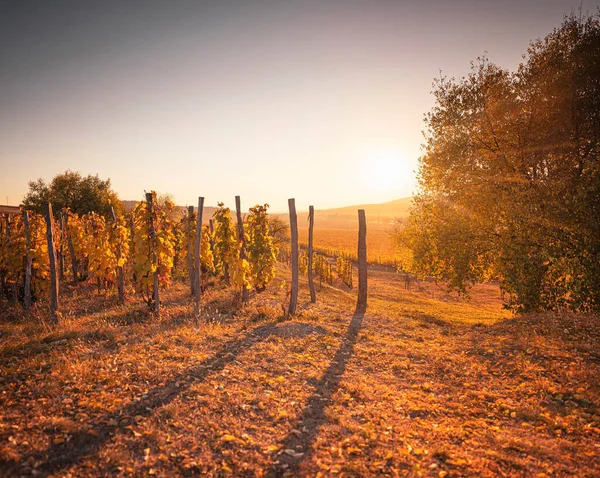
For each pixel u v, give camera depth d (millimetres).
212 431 5363
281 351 9383
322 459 4832
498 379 8062
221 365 8047
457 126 18219
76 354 7977
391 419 6152
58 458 4473
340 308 16734
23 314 12500
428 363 9250
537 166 17062
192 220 17734
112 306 14023
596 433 5641
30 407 5629
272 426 5688
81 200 47531
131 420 5480
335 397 6871
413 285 36031
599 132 15484
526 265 14445
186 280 21656
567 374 7809
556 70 15836
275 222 39562
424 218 18938
